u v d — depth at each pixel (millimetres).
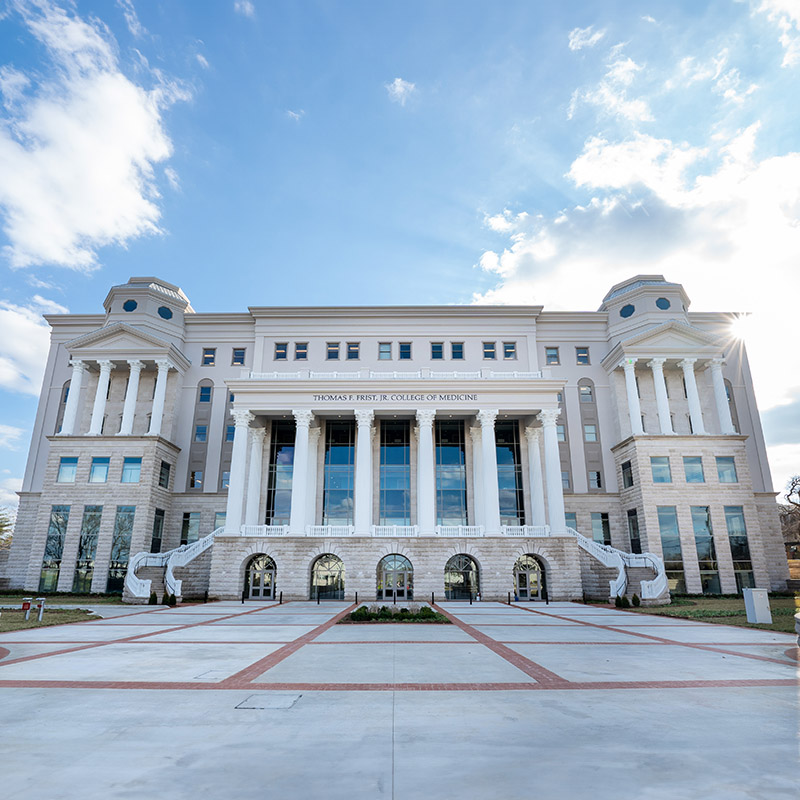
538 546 42812
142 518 47344
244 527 43969
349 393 46531
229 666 13492
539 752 7125
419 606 33312
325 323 56031
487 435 45594
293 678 12008
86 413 53406
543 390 46344
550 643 17844
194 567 43219
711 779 6234
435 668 13219
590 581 42938
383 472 49969
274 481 50469
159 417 50938
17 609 32219
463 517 49031
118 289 55656
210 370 55812
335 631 21469
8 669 13156
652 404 53438
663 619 26906
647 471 48031
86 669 13125
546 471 45312
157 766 6664
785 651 15859
